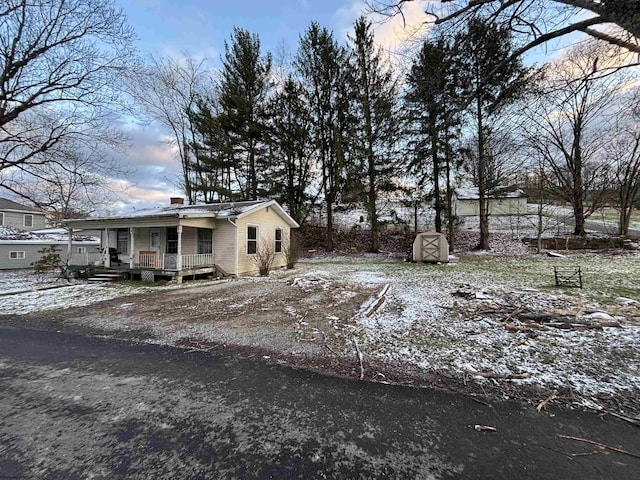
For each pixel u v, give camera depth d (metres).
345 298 7.23
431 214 23.23
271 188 19.95
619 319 4.91
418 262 15.01
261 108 19.84
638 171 16.08
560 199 17.94
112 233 14.59
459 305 6.18
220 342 4.44
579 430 2.29
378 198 19.83
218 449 2.10
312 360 3.73
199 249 12.67
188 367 3.56
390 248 20.95
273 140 19.80
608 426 2.35
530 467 1.90
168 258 11.27
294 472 1.87
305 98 19.88
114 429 2.34
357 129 18.52
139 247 13.82
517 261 13.58
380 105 13.70
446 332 4.63
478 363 3.54
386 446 2.12
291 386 3.05
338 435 2.25
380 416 2.50
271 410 2.60
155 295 8.15
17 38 9.98
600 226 20.75
